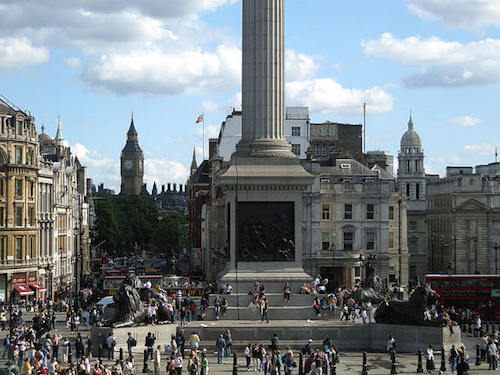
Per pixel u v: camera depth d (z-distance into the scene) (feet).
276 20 254.27
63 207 454.40
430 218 527.81
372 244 400.06
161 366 197.57
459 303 307.58
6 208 367.45
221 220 439.22
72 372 168.96
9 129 370.73
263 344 218.18
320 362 173.88
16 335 217.77
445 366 199.82
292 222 245.45
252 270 244.01
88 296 394.52
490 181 485.97
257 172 244.01
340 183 397.80
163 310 226.58
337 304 246.88
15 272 369.30
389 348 211.00
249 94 254.06
